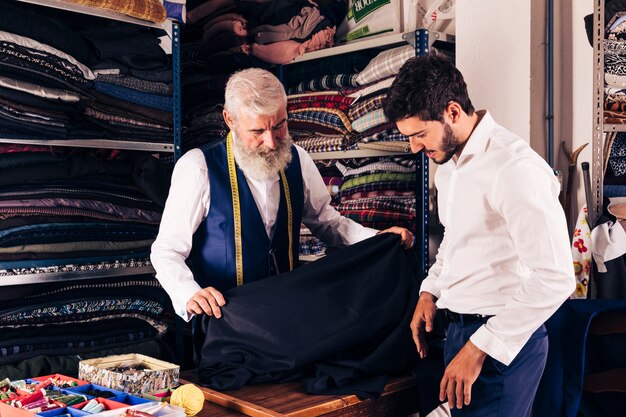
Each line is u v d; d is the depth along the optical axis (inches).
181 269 101.3
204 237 108.0
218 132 154.0
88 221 123.2
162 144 133.1
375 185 139.6
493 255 81.4
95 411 80.0
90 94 121.8
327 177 152.1
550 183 77.0
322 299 100.0
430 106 78.5
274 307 99.1
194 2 164.2
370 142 137.6
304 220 120.7
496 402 82.2
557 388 98.8
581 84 125.7
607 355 100.4
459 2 125.3
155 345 128.6
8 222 114.5
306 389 95.8
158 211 132.3
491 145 80.1
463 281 84.5
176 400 85.1
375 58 138.1
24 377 112.9
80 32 124.9
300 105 152.3
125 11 123.3
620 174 130.0
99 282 126.3
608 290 114.5
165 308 132.5
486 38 122.0
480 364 79.0
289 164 112.5
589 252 116.0
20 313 114.6
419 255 132.5
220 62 159.0
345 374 96.7
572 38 126.6
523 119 118.3
